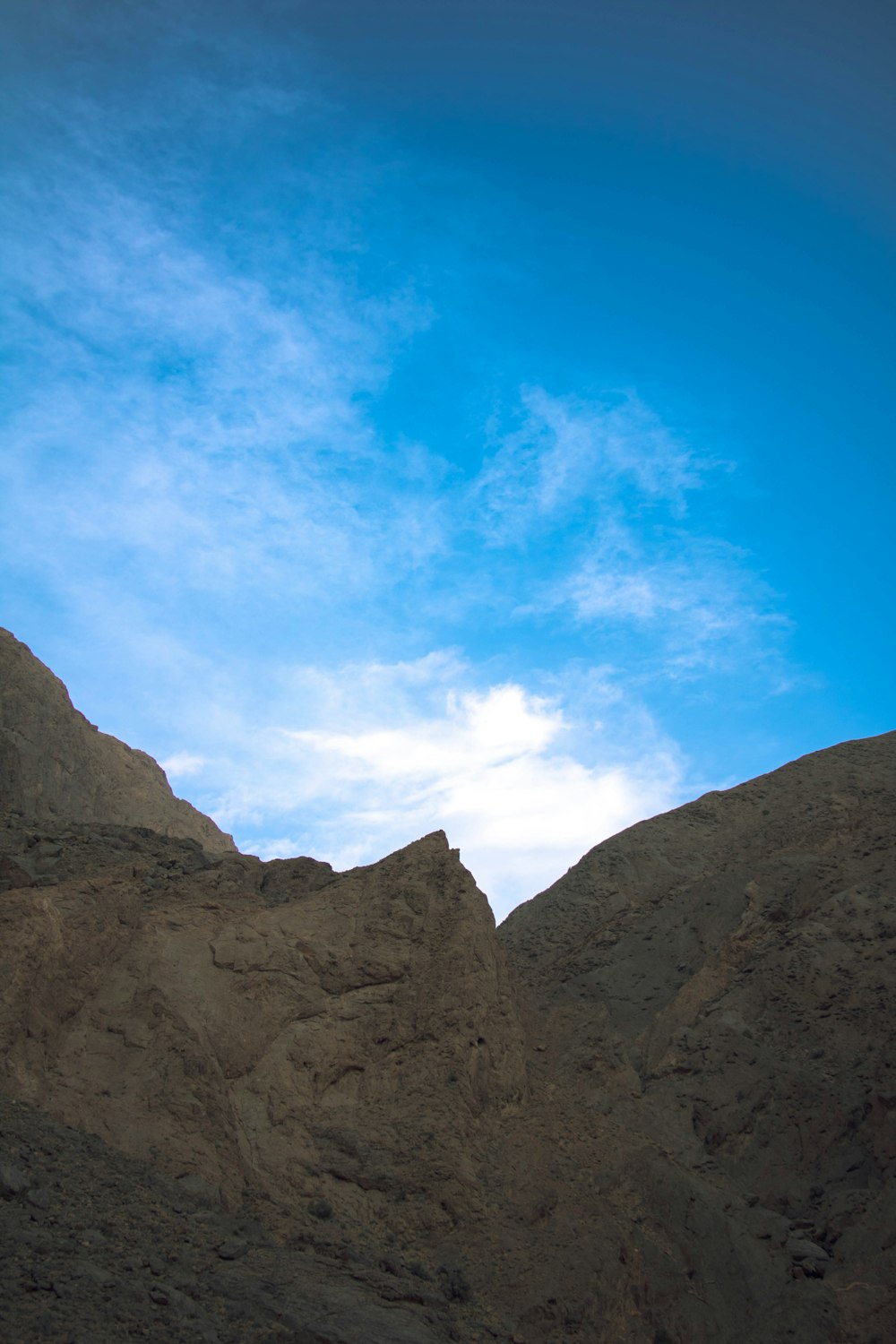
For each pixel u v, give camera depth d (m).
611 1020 27.94
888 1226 18.30
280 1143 17.00
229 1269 13.45
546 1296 15.31
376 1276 14.60
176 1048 16.91
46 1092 15.70
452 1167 17.08
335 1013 19.39
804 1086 22.48
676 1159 20.50
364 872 22.41
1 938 16.78
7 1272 11.43
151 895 21.05
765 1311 16.98
